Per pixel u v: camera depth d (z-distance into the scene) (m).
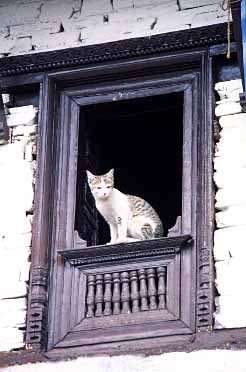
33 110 14.43
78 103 14.41
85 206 14.40
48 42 14.78
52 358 12.93
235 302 12.85
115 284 13.32
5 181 14.09
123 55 14.24
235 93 13.91
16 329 13.25
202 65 14.02
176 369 12.55
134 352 12.75
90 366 12.79
